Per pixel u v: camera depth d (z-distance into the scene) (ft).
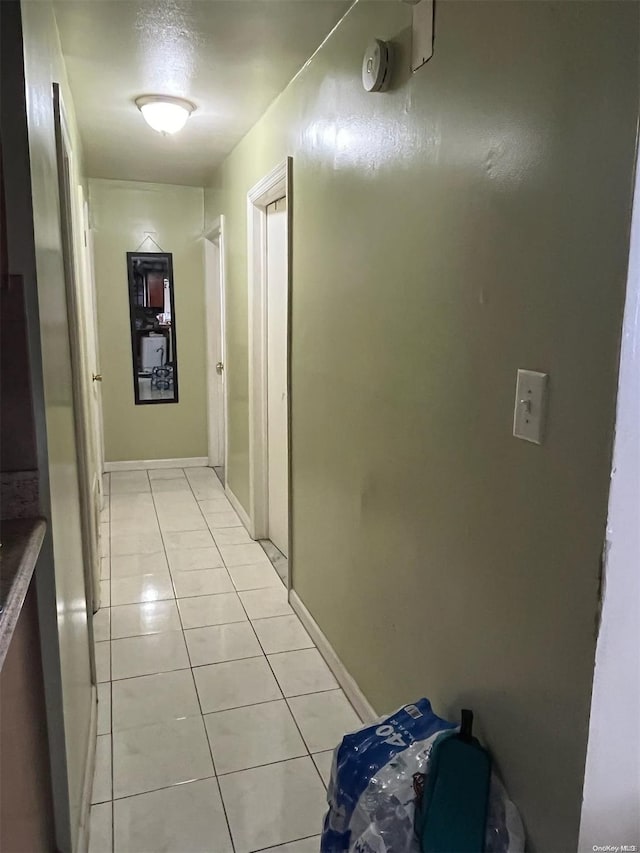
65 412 5.55
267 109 9.78
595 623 3.48
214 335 16.93
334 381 7.41
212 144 12.12
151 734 6.63
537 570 3.93
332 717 6.96
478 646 4.63
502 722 4.38
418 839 4.37
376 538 6.41
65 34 7.11
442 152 4.86
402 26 5.43
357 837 4.54
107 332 16.17
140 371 16.67
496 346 4.26
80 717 5.62
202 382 17.25
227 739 6.58
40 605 4.24
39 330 4.04
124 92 9.04
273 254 11.18
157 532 12.53
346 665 7.40
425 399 5.27
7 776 3.34
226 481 15.15
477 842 4.21
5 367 3.97
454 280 4.76
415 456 5.50
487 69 4.25
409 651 5.78
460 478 4.79
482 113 4.32
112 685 7.45
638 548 3.46
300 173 8.31
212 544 11.96
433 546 5.25
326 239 7.47
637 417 3.30
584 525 3.51
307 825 5.52
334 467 7.55
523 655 4.11
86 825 5.36
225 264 13.82
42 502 4.13
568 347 3.57
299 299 8.59
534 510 3.93
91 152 12.71
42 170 4.71
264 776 6.07
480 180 4.38
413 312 5.42
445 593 5.09
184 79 8.52
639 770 3.79
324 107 7.34
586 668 3.55
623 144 3.13
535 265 3.83
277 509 11.71
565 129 3.52
